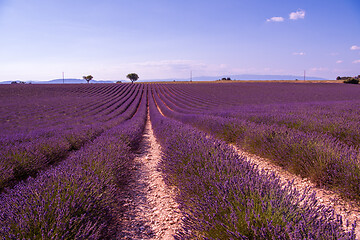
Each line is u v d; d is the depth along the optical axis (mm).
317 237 1334
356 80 73875
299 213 1654
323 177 3076
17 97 43625
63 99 41219
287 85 68438
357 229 2064
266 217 1693
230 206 1846
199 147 3721
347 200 2693
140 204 3020
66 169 2965
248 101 34062
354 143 4539
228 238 1730
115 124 12812
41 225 1820
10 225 1763
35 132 9781
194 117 11789
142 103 38562
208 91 55719
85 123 16359
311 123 6418
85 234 1719
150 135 10953
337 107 12273
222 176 2445
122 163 4008
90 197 2207
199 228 1875
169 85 78562
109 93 55250
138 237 2211
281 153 4055
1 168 3693
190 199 2340
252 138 5363
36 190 2213
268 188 2014
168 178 3488
